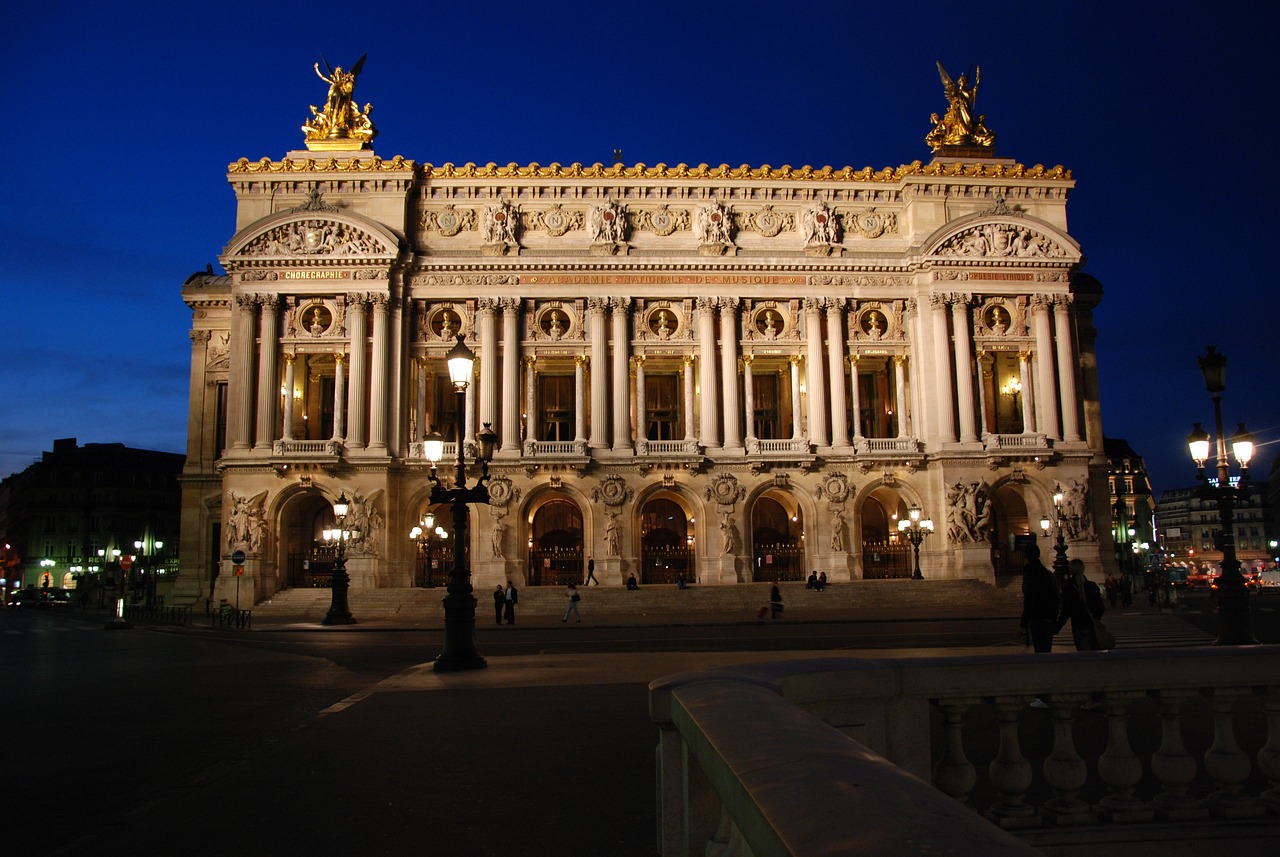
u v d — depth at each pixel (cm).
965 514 7269
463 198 7606
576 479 7294
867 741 992
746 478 7369
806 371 7575
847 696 977
